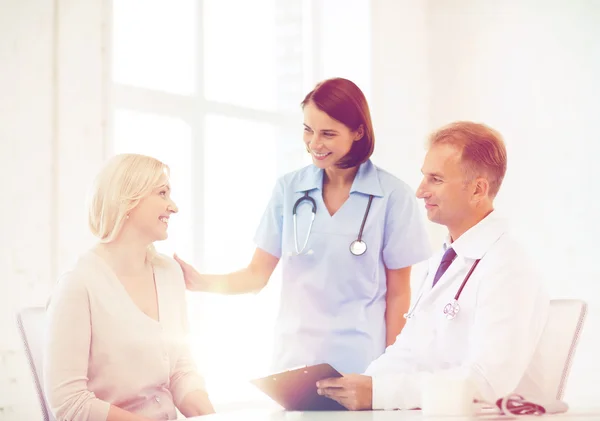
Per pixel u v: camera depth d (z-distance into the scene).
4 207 2.30
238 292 2.33
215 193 3.18
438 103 3.94
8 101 2.32
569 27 3.56
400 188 2.32
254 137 3.36
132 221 1.84
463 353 1.68
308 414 1.46
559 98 3.58
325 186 2.36
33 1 2.39
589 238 3.46
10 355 2.30
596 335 3.40
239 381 3.08
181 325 1.94
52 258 2.41
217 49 3.24
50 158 2.42
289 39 3.54
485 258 1.68
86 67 2.53
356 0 3.64
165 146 3.01
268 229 2.40
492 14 3.79
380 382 1.56
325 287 2.27
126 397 1.75
